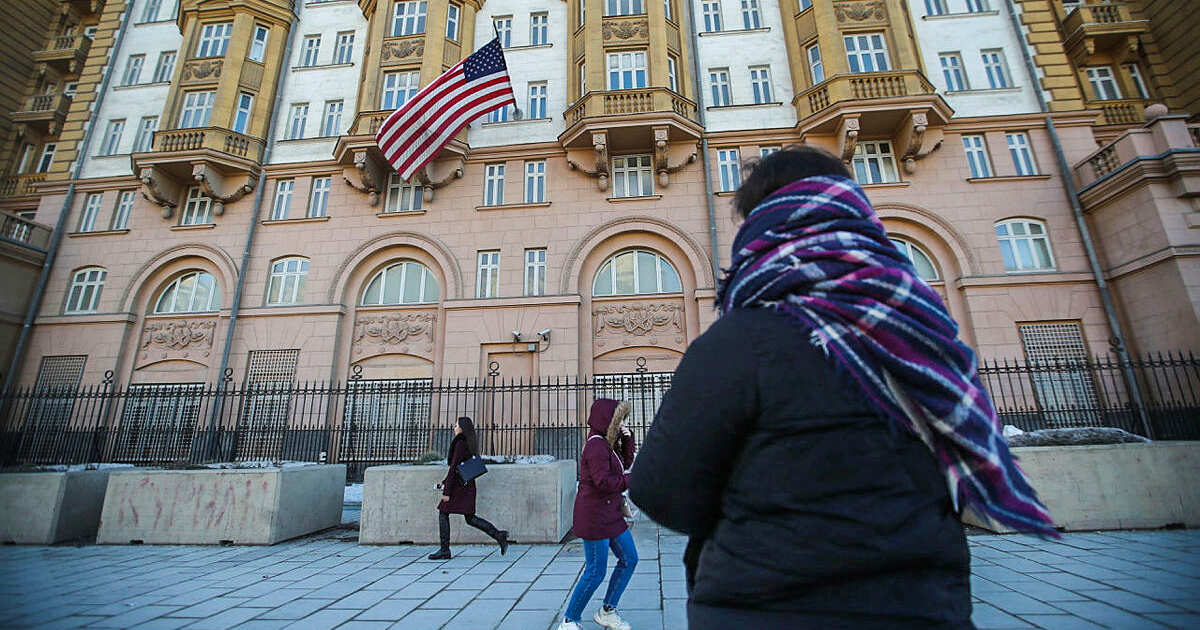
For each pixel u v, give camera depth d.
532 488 7.68
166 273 16.78
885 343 1.08
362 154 16.12
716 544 1.14
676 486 1.15
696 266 15.14
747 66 17.50
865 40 16.47
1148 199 12.91
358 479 13.30
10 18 22.25
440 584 5.43
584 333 15.00
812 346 1.09
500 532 6.79
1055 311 13.80
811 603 0.99
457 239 16.11
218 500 7.74
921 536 0.95
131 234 17.06
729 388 1.10
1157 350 12.62
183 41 18.52
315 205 17.09
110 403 14.15
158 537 7.61
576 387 11.92
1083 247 14.27
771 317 1.17
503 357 14.86
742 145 16.36
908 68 15.53
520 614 4.47
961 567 1.02
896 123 15.45
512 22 18.80
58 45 23.09
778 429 1.05
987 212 14.90
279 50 18.86
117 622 4.34
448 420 14.29
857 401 1.04
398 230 16.30
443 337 15.22
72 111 19.42
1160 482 7.08
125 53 20.31
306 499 8.40
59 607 4.74
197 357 15.62
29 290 16.56
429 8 17.70
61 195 18.02
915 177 15.34
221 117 17.20
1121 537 6.58
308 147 17.70
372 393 13.10
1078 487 7.10
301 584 5.45
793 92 16.86
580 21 17.77
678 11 17.69
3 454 14.01
